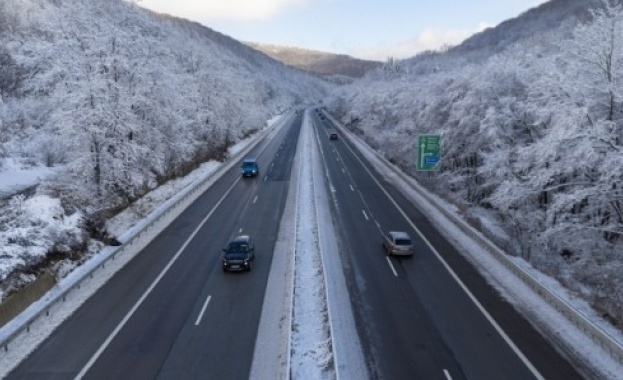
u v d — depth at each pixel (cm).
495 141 3916
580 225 2859
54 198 3222
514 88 4269
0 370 1823
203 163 6619
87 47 3838
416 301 2419
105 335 2077
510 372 1791
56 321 2206
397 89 9488
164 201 4516
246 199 4678
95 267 2789
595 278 2739
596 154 2702
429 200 4612
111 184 3866
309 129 12744
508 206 3681
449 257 3084
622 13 2902
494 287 2598
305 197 4744
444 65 12575
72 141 3675
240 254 2792
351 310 2316
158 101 4759
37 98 5684
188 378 1758
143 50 4484
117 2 4781
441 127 5150
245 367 1828
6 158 4809
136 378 1759
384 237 3259
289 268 2850
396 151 6750
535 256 3097
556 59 3828
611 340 1877
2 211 3062
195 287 2581
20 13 7406
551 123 3444
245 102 11619
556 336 2058
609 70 2928
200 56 8431
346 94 17888
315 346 1978
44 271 2625
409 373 1788
